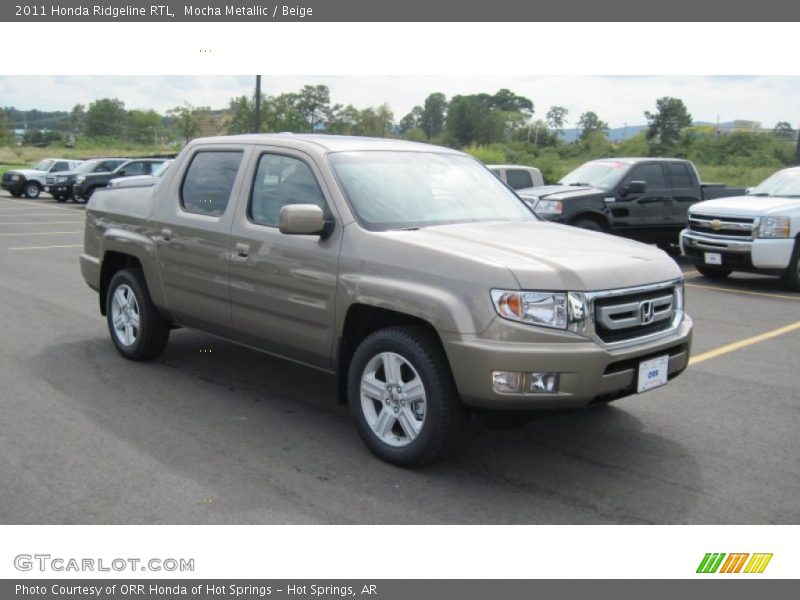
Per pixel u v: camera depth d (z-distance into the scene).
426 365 4.09
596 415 5.32
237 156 5.48
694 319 8.82
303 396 5.62
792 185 12.00
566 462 4.47
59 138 106.75
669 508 3.90
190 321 5.81
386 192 4.87
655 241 13.57
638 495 4.04
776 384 6.14
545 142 73.44
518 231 4.79
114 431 4.84
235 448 4.59
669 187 13.31
